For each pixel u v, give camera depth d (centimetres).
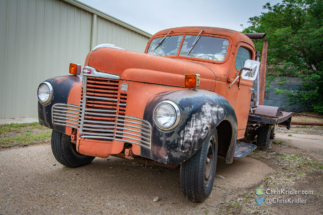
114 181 308
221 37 373
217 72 339
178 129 221
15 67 627
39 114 309
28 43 645
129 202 256
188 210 247
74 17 738
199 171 243
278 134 786
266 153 503
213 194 288
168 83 277
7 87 617
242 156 346
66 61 735
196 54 372
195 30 389
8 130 521
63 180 299
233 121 284
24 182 285
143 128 238
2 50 599
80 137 263
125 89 258
